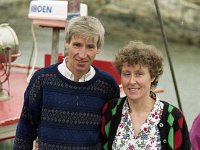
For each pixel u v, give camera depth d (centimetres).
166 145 238
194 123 269
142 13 2317
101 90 254
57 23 395
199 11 2173
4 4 2375
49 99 247
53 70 251
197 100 905
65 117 247
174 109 241
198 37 2067
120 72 246
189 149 241
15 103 381
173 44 2047
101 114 253
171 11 2183
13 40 388
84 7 393
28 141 265
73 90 248
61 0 405
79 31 237
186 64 1370
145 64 238
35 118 259
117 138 244
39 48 1371
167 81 1023
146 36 2238
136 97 240
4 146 577
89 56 242
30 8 417
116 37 2245
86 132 249
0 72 422
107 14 2406
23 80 469
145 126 239
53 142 247
